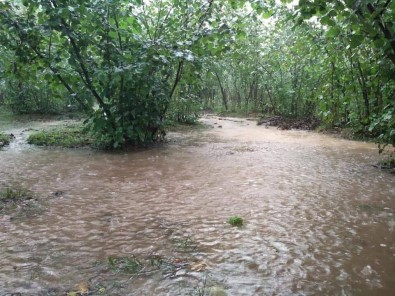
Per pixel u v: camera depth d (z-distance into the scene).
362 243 3.79
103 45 8.59
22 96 16.42
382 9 3.70
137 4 9.08
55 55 8.80
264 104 19.09
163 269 3.25
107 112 8.91
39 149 8.96
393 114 6.83
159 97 9.30
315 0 4.04
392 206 4.88
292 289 2.96
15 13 8.47
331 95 10.40
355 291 2.95
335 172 6.67
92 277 3.12
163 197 5.25
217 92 23.83
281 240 3.85
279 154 8.38
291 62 15.30
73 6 7.97
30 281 3.05
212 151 8.77
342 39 8.20
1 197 5.18
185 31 9.36
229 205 4.91
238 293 2.89
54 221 4.34
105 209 4.75
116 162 7.53
